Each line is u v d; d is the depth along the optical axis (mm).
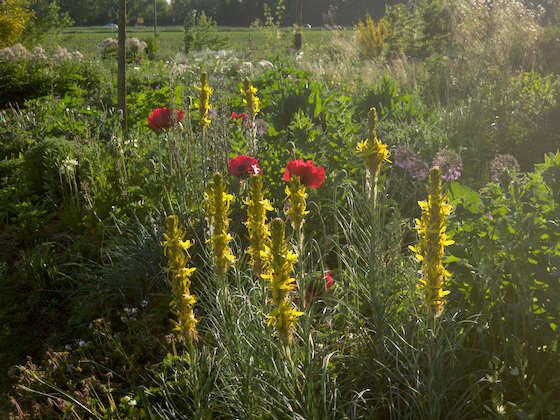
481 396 2305
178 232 1725
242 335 2270
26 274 3836
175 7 94875
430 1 14180
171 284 1788
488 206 2906
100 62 14688
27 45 18219
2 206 4820
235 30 63812
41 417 2414
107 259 4008
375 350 2389
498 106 6004
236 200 3760
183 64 12977
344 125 4602
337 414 2205
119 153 4969
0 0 16734
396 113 5855
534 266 2340
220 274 1989
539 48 9180
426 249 1791
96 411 2480
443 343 2404
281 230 1610
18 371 2881
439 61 10211
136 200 4727
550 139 5336
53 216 4797
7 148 6090
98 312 3385
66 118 6762
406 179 4410
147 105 7781
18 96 10047
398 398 2160
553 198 2861
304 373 2000
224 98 6543
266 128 5234
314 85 5758
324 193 3857
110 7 93250
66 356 2828
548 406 1996
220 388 2408
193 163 4570
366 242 2592
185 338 1834
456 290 2646
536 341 2387
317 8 61000
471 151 4871
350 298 2889
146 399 2420
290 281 1662
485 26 9562
